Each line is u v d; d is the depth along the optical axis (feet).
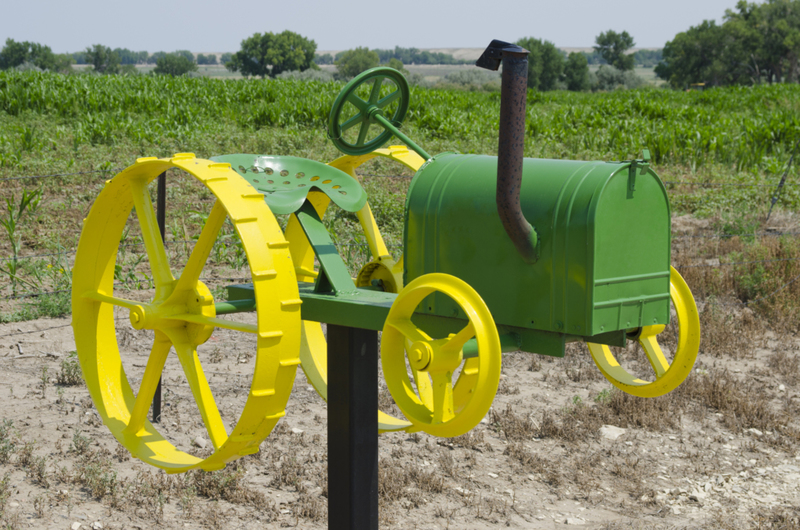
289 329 7.70
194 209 33.50
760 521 12.76
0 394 16.46
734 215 37.58
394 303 7.52
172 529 11.73
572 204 7.47
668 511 13.26
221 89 86.94
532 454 15.03
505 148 7.02
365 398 8.87
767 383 19.71
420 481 13.76
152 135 49.47
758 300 26.27
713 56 334.65
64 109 62.13
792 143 57.77
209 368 18.83
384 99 10.57
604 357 10.19
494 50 6.93
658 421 16.87
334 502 9.08
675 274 9.18
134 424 10.37
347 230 31.27
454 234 8.30
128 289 24.52
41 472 12.91
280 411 7.97
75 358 18.72
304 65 442.91
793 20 319.47
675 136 57.16
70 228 30.83
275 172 9.93
